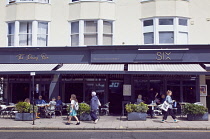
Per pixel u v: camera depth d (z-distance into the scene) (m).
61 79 17.45
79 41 17.12
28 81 17.88
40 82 17.70
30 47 17.00
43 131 11.43
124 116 15.52
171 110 13.10
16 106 14.08
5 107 14.93
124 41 17.09
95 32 17.16
